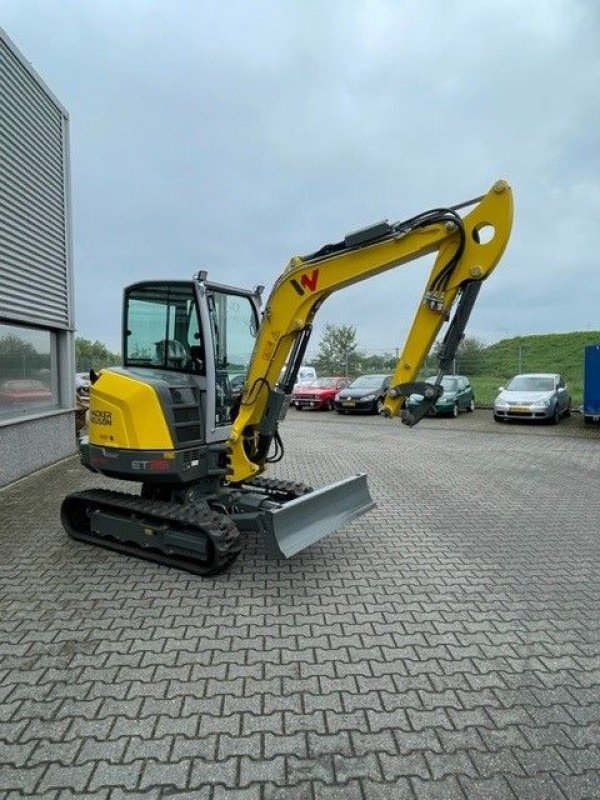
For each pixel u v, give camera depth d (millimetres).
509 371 29781
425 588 4645
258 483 6355
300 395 22578
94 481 8430
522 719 2965
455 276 4520
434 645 3719
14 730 2830
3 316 8000
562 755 2697
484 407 22156
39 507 6992
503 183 4324
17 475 8492
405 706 3062
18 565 5062
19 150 8562
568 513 6969
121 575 4836
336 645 3701
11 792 2426
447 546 5695
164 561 5020
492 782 2521
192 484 5445
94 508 5668
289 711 3006
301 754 2684
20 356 8883
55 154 10047
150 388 5020
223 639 3758
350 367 31047
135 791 2441
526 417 16906
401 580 4809
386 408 4844
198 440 5328
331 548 5609
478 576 4918
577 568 5125
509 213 4324
